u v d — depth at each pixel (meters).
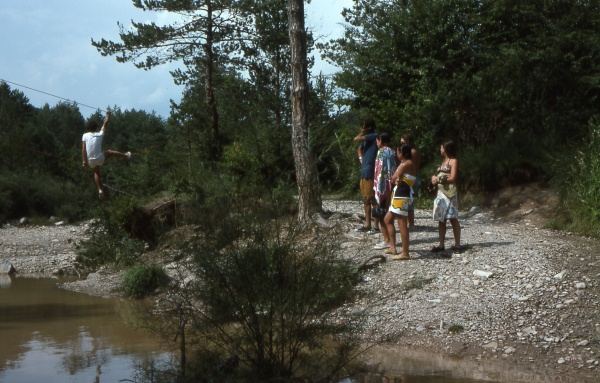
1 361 7.71
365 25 22.50
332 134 21.50
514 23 20.00
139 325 8.29
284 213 7.41
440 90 18.84
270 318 6.65
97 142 13.77
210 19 29.20
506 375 6.80
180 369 6.77
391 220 10.90
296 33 14.12
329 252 6.89
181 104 27.25
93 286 12.92
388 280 9.88
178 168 16.22
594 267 9.81
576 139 16.64
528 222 14.07
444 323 8.34
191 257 6.98
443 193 10.97
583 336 7.68
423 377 6.75
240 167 18.08
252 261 6.68
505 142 17.06
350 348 6.80
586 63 18.09
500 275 9.76
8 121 43.66
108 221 14.88
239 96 30.39
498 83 18.33
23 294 12.51
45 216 30.28
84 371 7.20
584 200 13.04
